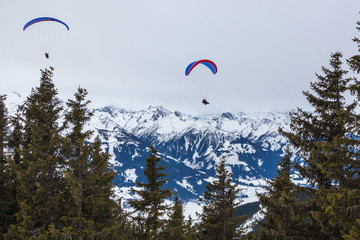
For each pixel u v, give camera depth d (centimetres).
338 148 1437
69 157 1992
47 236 1725
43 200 1927
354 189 1384
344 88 1780
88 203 1936
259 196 1820
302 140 1778
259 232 2072
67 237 1766
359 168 1445
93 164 2042
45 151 2053
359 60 1413
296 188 1797
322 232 1734
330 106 1775
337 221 1423
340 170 1448
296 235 1853
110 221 2086
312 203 1652
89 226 1823
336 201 1359
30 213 1869
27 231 1781
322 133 1802
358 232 1180
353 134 1417
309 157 1634
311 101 1845
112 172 2097
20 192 1950
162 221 2144
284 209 1747
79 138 1969
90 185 1978
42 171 1927
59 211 1922
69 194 1959
